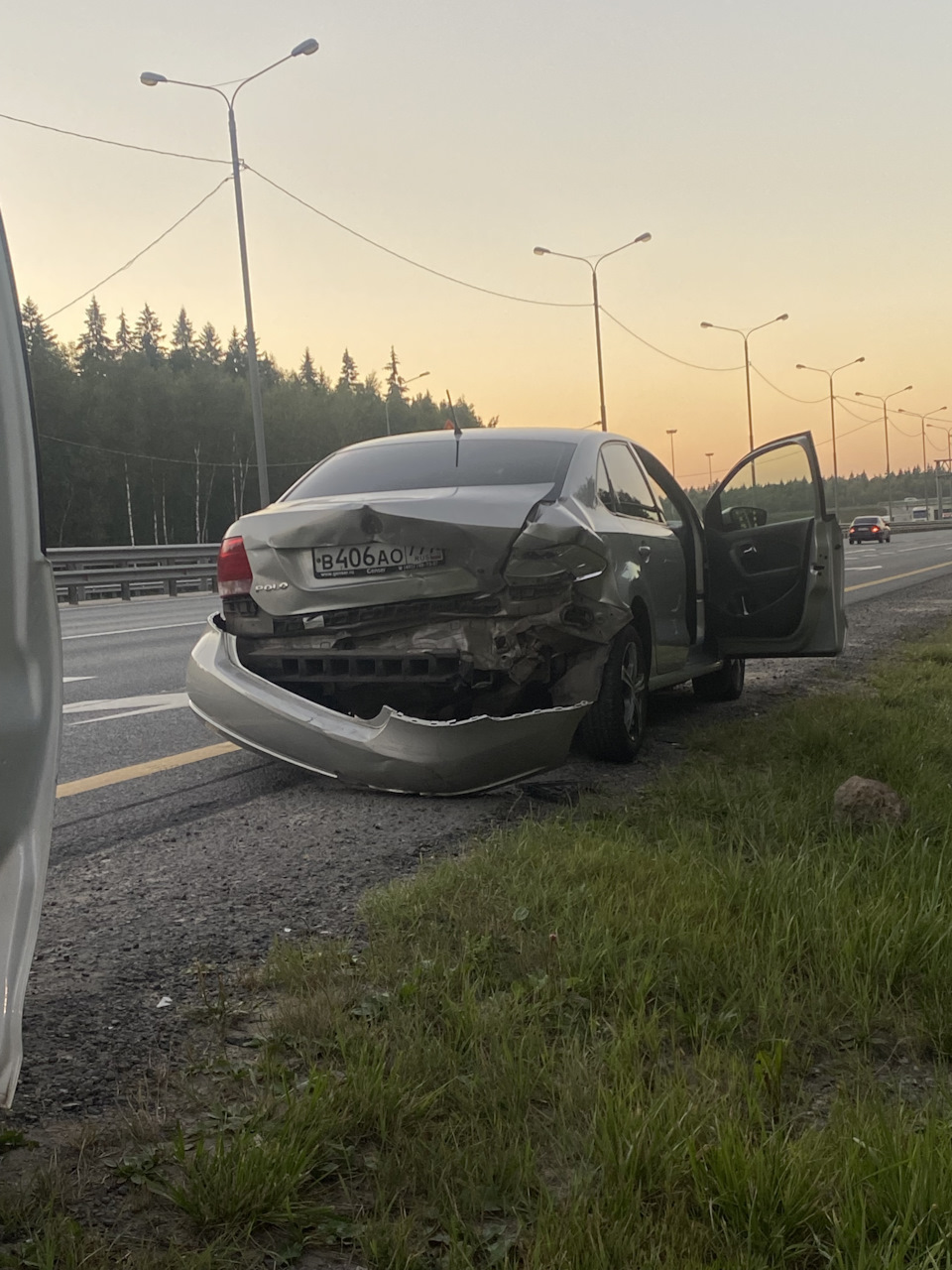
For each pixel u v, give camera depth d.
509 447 5.04
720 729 5.69
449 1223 1.69
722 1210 1.70
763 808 3.97
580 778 4.79
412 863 3.61
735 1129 1.83
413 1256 1.62
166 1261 1.62
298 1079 2.18
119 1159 1.92
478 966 2.63
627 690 5.05
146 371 70.94
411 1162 1.84
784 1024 2.33
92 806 4.43
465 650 4.18
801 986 2.49
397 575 4.21
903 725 5.58
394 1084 2.03
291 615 4.42
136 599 23.28
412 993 2.47
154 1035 2.42
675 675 5.77
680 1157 1.81
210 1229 1.72
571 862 3.29
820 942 2.69
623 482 5.48
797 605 6.04
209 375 76.00
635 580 4.94
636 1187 1.76
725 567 6.36
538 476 4.80
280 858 3.69
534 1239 1.66
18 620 1.62
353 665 4.34
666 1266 1.56
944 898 2.96
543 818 4.13
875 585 19.08
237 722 4.45
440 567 4.15
